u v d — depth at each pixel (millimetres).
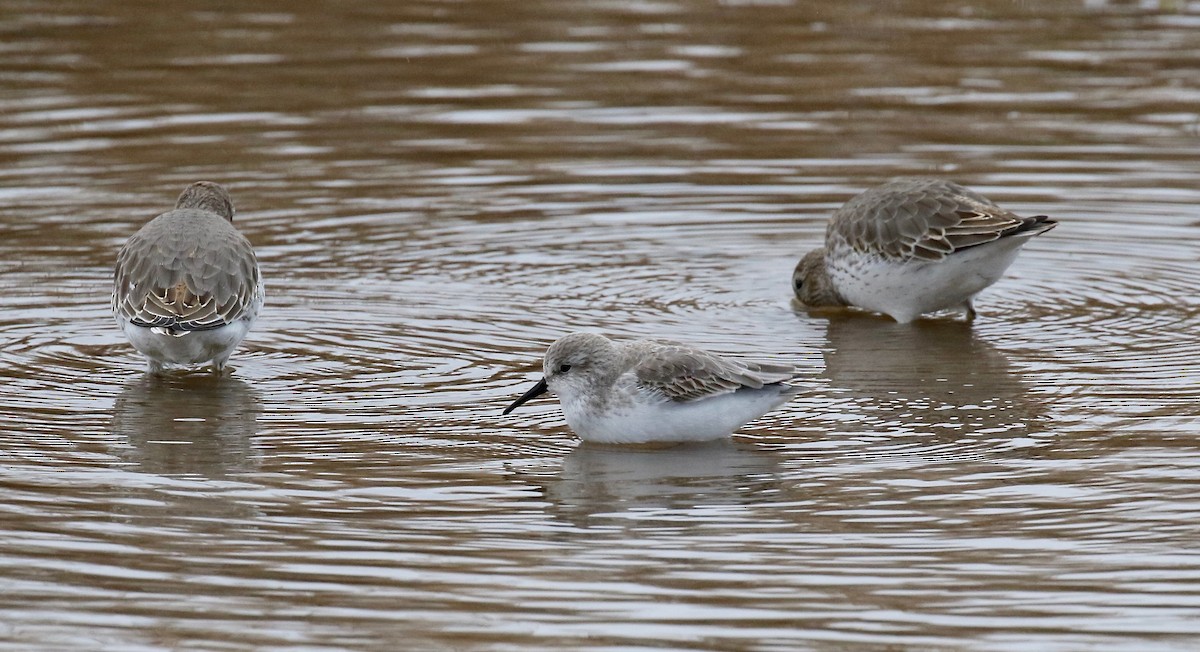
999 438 13156
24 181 20656
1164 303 17188
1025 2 29438
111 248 18672
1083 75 25266
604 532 11266
